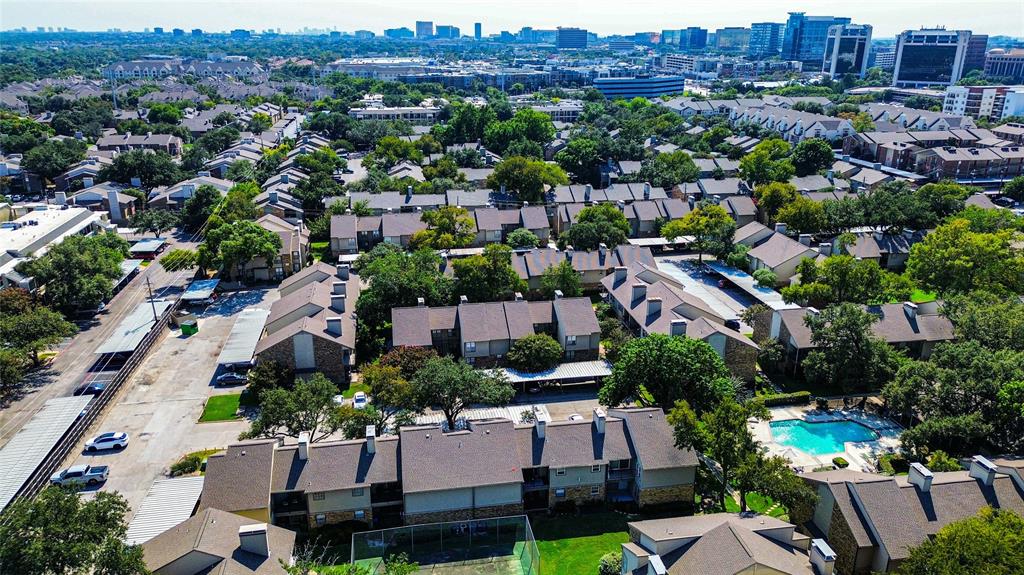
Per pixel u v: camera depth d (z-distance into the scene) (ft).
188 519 159.02
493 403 239.50
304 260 397.39
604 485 194.90
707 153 636.48
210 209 456.86
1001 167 585.63
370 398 248.32
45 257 323.16
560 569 171.22
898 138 645.92
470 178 560.20
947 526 144.87
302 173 553.64
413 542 178.09
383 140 645.92
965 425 191.11
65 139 649.20
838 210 408.87
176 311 330.34
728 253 384.68
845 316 241.76
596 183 595.47
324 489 179.63
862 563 159.43
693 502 197.36
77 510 135.23
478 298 304.09
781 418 239.50
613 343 273.54
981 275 308.40
